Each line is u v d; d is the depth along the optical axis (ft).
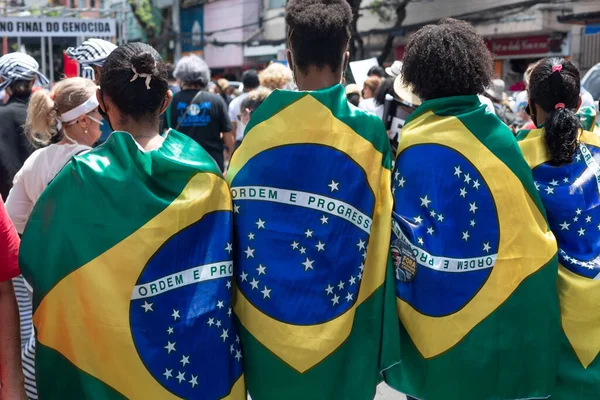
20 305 9.31
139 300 6.11
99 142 10.72
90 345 6.09
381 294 6.97
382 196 6.98
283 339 6.55
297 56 6.95
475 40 7.36
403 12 62.34
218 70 87.15
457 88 7.29
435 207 6.98
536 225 7.16
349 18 6.97
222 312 6.44
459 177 7.02
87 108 9.12
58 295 6.14
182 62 17.71
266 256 6.62
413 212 7.03
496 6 56.29
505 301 7.02
